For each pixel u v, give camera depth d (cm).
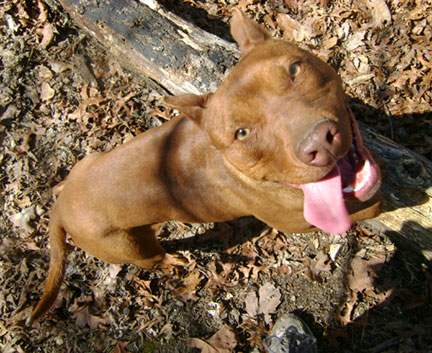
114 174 66
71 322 79
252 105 49
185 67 80
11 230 86
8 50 96
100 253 73
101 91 92
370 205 63
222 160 62
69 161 89
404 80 82
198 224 83
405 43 86
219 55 79
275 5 96
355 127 53
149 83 91
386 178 64
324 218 52
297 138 46
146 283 80
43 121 92
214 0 99
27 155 90
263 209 64
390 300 72
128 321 78
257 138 50
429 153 76
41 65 95
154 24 84
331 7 93
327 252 76
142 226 72
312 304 74
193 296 78
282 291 76
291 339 70
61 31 97
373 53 86
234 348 73
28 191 87
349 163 54
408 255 73
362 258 75
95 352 77
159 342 76
